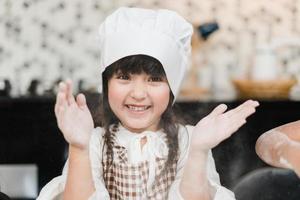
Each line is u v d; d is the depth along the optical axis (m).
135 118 0.80
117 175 0.84
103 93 0.84
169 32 0.83
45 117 1.94
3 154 1.94
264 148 0.76
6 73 2.18
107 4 2.17
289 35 2.17
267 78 1.98
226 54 2.14
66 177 0.77
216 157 1.65
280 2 2.17
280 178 0.92
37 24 2.17
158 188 0.83
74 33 2.18
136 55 0.79
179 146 0.84
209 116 0.76
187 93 1.99
